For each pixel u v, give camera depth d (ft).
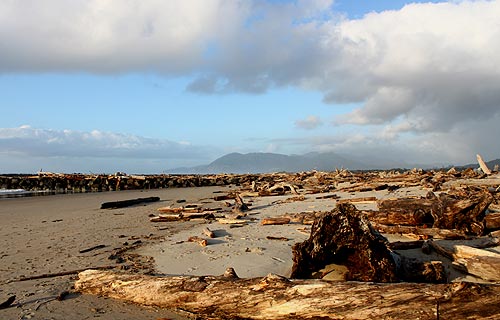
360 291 16.74
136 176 174.50
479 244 29.35
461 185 70.18
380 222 36.47
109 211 68.33
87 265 29.32
